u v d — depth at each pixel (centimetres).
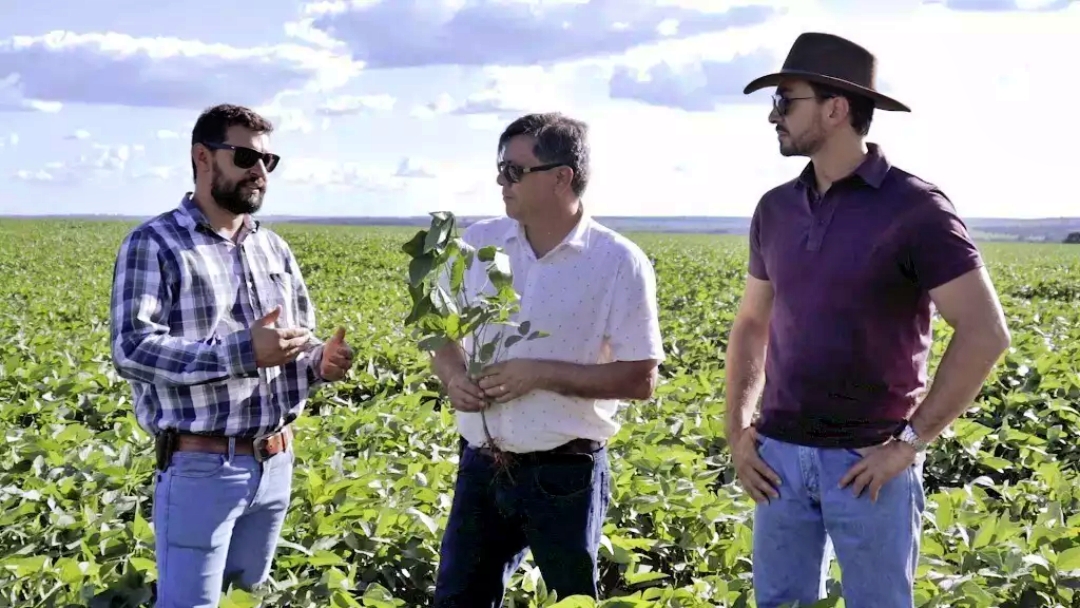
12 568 463
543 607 406
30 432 739
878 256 330
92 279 2881
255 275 385
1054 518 521
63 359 1047
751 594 426
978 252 327
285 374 390
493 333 390
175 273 358
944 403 329
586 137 376
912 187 329
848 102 333
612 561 542
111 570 471
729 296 2131
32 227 7825
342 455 674
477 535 396
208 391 363
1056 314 1658
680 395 896
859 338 337
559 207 376
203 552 368
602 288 380
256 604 387
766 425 363
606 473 398
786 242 352
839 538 348
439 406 988
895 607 347
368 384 1010
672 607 433
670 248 5359
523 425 377
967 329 323
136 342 346
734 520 561
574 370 373
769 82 348
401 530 523
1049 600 454
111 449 659
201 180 369
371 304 1936
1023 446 720
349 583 454
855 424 343
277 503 396
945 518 521
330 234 6469
